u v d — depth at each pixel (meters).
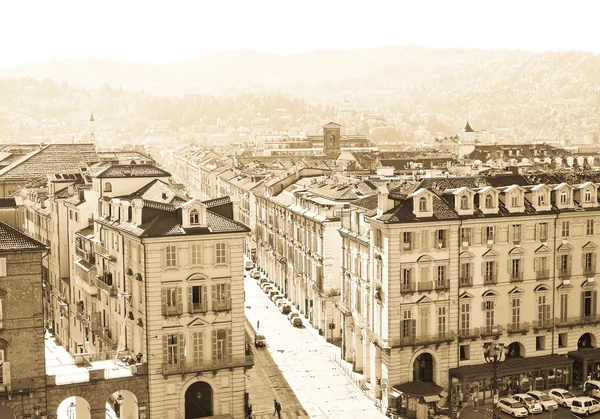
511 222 105.75
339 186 144.88
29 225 155.00
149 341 88.06
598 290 111.94
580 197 111.19
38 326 82.88
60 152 180.00
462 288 103.25
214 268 90.69
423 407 97.56
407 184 112.12
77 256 120.62
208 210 95.62
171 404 88.81
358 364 114.62
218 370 90.44
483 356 105.00
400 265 99.75
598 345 112.44
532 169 146.75
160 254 88.25
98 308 111.06
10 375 81.94
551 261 108.62
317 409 101.12
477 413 99.38
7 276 81.56
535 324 108.00
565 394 102.38
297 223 151.88
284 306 152.00
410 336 100.69
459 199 102.81
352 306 116.12
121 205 98.75
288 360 121.69
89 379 85.56
